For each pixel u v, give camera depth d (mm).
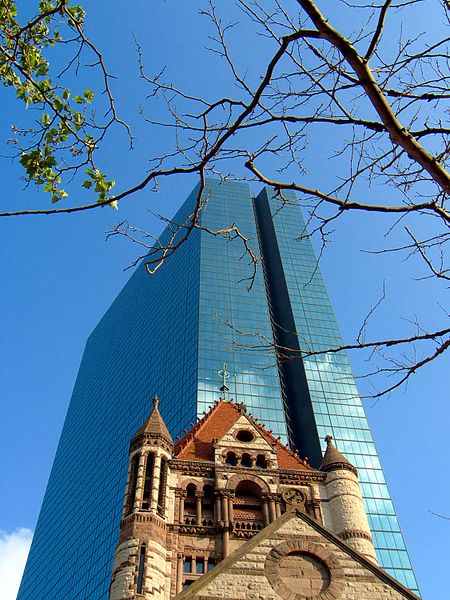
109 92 13008
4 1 14117
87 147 13359
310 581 23484
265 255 171750
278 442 47125
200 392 116750
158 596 32219
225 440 44094
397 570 103188
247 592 22734
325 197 11766
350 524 39312
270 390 125875
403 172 12453
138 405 142750
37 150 13281
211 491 40281
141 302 182375
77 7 12883
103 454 149875
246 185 186000
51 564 152125
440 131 11531
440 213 11453
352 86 11367
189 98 12336
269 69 10938
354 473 43688
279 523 25578
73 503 156375
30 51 13812
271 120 11930
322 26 10289
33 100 13703
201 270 146875
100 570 116438
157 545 34688
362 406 132500
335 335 146875
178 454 42938
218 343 128625
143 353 158000
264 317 139375
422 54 11695
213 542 36844
